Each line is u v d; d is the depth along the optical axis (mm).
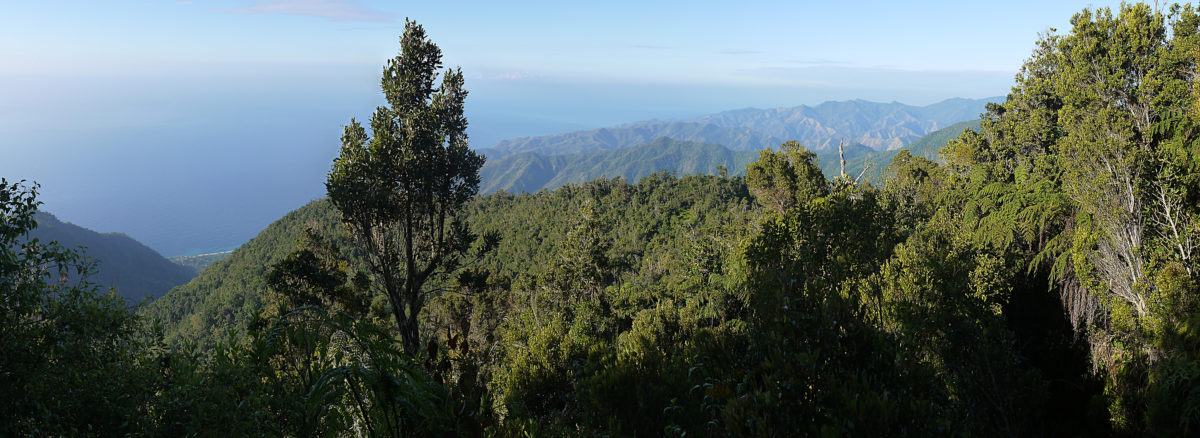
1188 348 9070
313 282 28531
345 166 21875
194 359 7543
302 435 5762
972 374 6809
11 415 6730
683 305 37281
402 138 22562
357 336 4195
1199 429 7715
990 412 6809
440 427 3887
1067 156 15953
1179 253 12523
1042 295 17844
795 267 5508
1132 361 10367
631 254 104062
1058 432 9445
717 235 42062
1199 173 13055
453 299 42656
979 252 20500
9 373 6797
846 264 7773
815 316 5008
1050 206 19828
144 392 7453
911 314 7145
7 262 6730
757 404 4289
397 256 23562
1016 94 33281
